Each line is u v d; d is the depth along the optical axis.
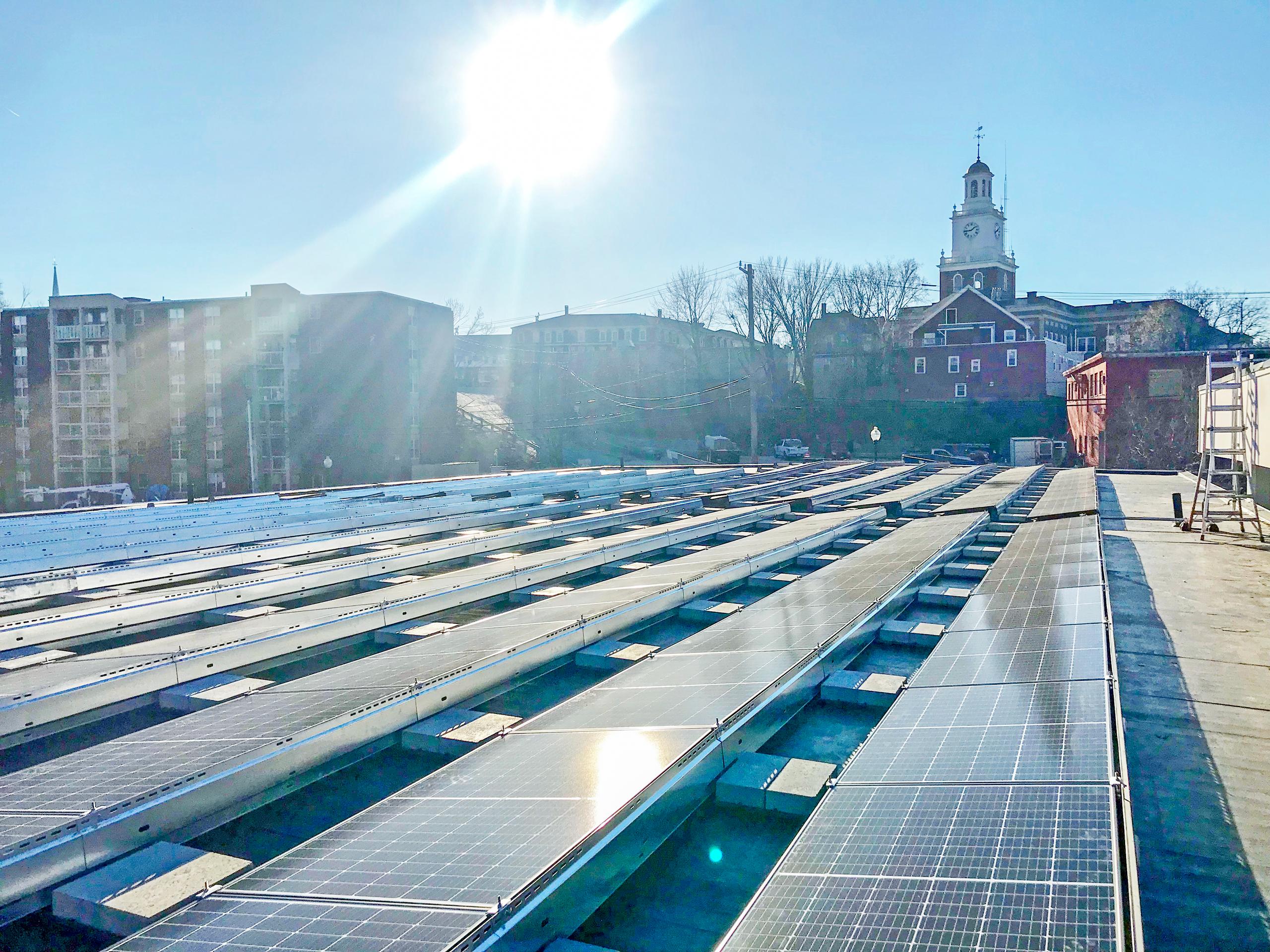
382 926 3.35
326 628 9.45
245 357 67.00
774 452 71.06
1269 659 8.37
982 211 90.69
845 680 7.23
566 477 37.03
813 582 10.88
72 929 4.55
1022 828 3.83
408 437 66.94
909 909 3.31
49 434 71.88
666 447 77.75
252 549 16.78
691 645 8.09
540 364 83.06
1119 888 3.27
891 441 70.25
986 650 7.11
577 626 8.70
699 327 84.94
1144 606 10.78
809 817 4.62
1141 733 6.68
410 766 6.46
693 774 5.06
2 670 8.59
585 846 3.97
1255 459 18.06
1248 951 4.07
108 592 13.53
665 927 4.34
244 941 3.38
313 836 5.54
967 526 15.75
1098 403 49.72
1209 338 80.19
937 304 74.69
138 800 4.98
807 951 3.11
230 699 7.45
